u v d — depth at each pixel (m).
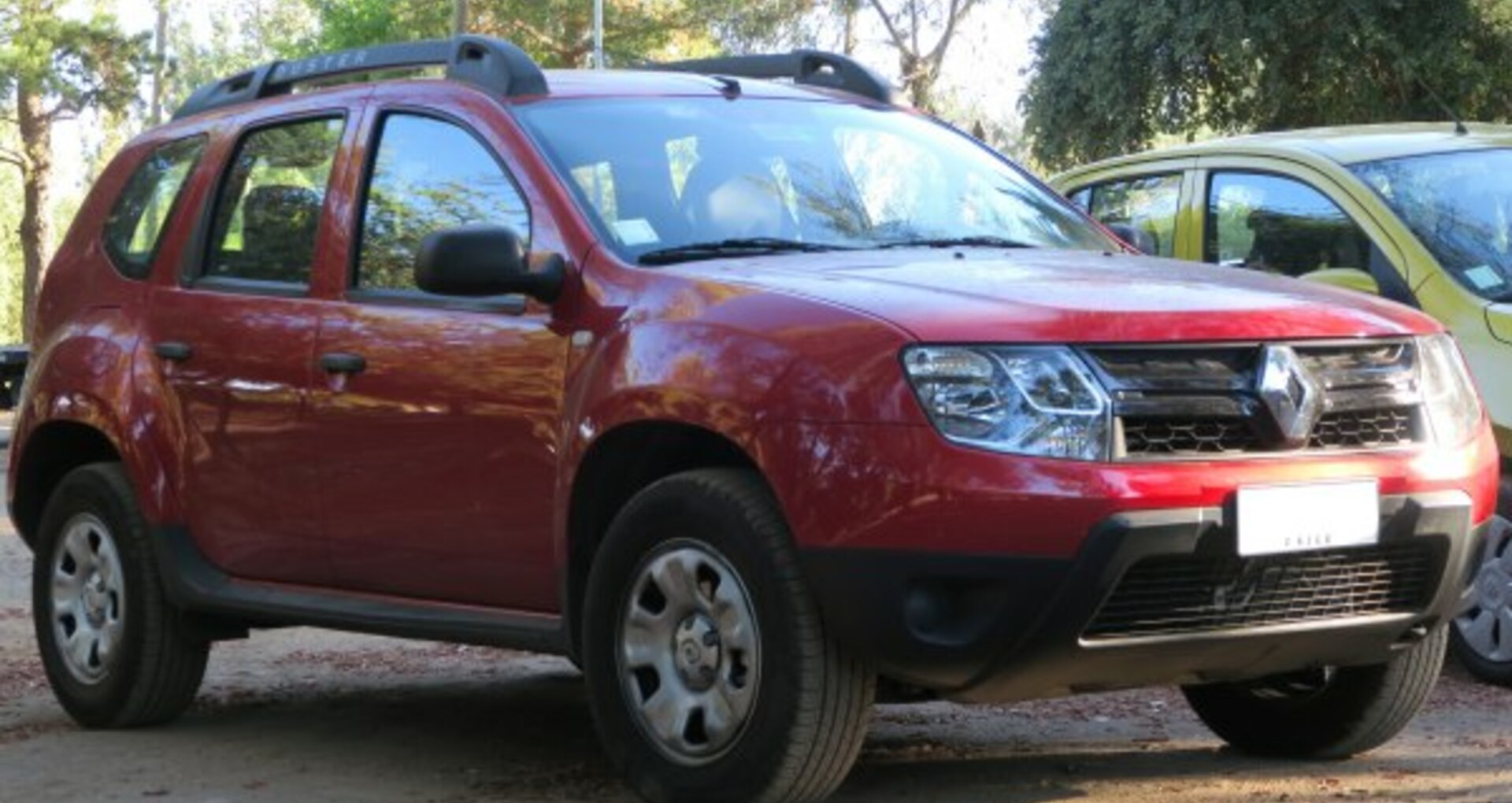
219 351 7.30
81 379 7.80
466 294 6.18
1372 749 6.73
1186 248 9.69
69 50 50.81
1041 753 7.00
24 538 8.30
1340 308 5.95
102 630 7.79
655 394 5.85
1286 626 5.68
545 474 6.23
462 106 6.84
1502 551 8.31
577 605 6.23
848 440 5.48
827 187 6.76
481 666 9.26
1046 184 7.41
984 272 6.02
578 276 6.23
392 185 6.97
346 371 6.80
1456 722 7.54
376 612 6.82
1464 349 8.47
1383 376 5.87
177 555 7.45
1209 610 5.57
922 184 7.01
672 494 5.86
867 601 5.47
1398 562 5.87
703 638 5.83
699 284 5.96
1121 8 29.75
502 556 6.43
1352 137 9.53
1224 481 5.47
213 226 7.59
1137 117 30.03
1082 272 6.09
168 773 6.93
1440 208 8.91
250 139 7.61
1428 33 29.06
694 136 6.76
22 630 10.73
